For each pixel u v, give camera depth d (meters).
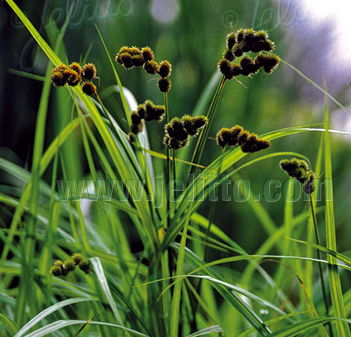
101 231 1.33
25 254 1.17
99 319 1.15
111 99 1.47
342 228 1.59
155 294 1.15
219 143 1.13
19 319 1.15
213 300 1.27
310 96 1.74
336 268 1.10
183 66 2.08
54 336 1.18
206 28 2.05
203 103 1.26
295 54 1.64
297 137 1.78
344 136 1.72
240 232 1.60
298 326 1.08
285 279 1.33
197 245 1.32
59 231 1.26
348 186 1.64
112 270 1.32
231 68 1.12
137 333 1.08
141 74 1.95
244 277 1.29
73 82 1.11
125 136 1.17
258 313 1.29
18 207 1.20
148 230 1.15
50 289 1.16
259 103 1.84
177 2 2.06
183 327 1.19
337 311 1.11
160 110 1.13
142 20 1.99
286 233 1.25
